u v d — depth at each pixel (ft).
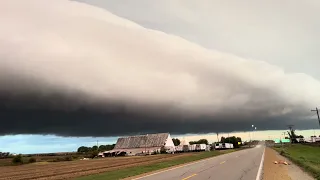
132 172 84.48
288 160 112.78
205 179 56.18
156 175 70.18
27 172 142.51
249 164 92.94
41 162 254.88
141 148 404.57
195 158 154.51
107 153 385.50
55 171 138.72
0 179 112.16
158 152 370.94
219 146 427.74
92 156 378.94
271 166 84.33
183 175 65.98
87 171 122.93
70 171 131.95
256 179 54.85
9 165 216.95
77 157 374.02
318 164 95.30
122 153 384.88
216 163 103.91
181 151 372.58
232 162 105.50
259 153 184.14
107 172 99.91
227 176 60.44
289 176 59.77
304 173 65.31
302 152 205.46
